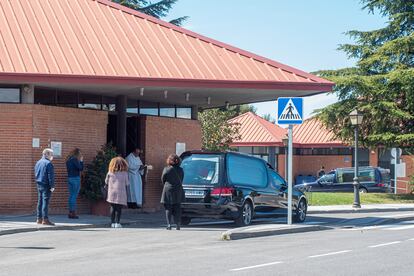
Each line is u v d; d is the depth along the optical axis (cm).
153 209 2314
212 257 1160
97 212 2012
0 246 1330
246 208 1791
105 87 2020
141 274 973
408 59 3944
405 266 1053
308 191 3291
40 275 972
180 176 1694
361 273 980
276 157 5272
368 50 3994
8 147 1917
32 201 1922
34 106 1933
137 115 2327
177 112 2562
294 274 970
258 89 2078
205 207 1736
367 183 4294
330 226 1881
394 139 3725
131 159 2133
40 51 1938
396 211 2875
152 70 1986
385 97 3797
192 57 2130
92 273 984
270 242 1414
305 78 2134
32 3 2209
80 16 2212
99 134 2122
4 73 1794
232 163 1781
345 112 3884
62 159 2008
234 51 2241
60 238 1471
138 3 4159
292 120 1681
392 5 3991
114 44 2092
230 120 5481
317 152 5344
